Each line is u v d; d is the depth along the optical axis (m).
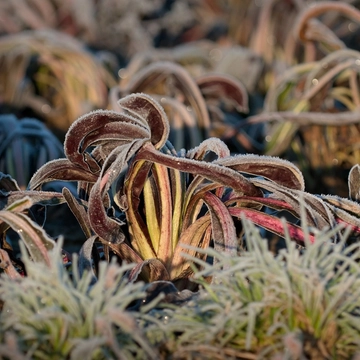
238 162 1.21
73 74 1.94
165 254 1.22
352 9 1.68
